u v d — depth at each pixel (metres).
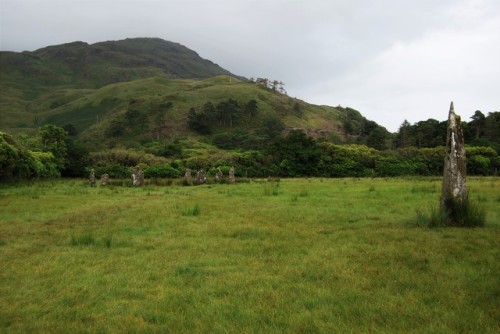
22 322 6.53
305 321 6.20
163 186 38.00
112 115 147.38
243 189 31.78
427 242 10.99
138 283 8.30
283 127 133.88
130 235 13.39
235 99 154.50
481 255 9.59
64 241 12.59
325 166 64.56
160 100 148.00
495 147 71.38
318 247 11.05
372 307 6.65
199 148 90.25
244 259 10.08
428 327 5.87
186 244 11.91
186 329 6.10
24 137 59.75
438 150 70.06
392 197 23.09
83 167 60.31
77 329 6.20
